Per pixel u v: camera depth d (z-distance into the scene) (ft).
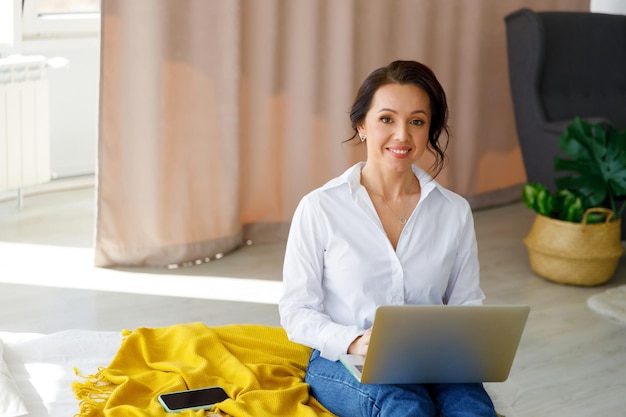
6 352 8.95
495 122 17.03
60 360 8.87
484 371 7.18
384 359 6.81
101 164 12.76
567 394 10.11
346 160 14.90
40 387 8.34
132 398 7.85
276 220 14.84
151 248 13.29
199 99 13.21
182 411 7.48
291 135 14.60
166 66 12.82
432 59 15.92
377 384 7.13
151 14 12.51
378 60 15.17
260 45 13.91
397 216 7.82
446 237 7.83
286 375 8.34
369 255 7.65
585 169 13.29
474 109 16.62
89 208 16.01
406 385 7.17
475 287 8.04
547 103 15.57
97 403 7.85
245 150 14.29
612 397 10.09
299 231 7.70
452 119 16.44
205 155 13.48
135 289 12.47
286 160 14.67
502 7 16.53
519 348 11.19
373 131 7.57
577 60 15.92
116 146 12.80
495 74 16.76
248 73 13.94
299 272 7.71
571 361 10.92
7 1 15.39
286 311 7.68
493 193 17.26
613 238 13.14
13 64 14.76
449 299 8.06
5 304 11.68
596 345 11.41
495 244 15.03
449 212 7.87
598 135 13.28
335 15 14.35
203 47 13.07
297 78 14.38
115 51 12.48
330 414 7.49
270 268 13.60
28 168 15.47
